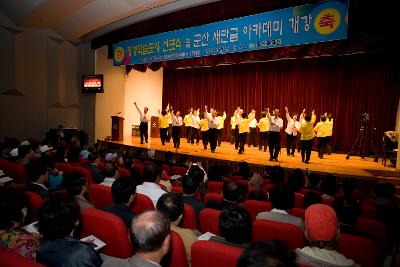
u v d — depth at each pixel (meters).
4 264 1.42
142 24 9.91
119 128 11.34
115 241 2.15
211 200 3.08
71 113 11.95
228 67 13.41
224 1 7.97
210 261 1.73
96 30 11.23
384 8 6.32
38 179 3.64
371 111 10.23
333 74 10.95
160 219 1.47
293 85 11.78
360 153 9.83
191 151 9.66
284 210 2.82
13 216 1.90
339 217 2.39
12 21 10.23
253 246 1.06
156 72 14.48
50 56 11.24
